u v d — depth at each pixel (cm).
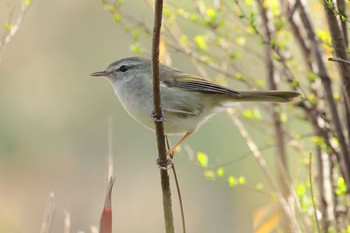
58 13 1778
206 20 1036
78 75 1800
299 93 957
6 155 1748
